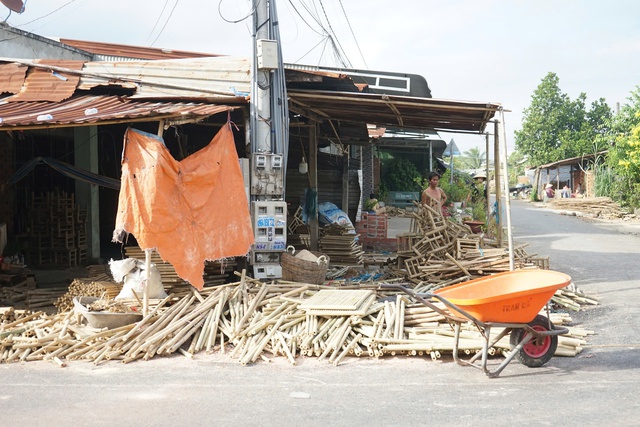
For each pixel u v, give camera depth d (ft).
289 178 57.21
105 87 38.73
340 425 16.88
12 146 48.60
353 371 22.33
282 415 17.74
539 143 210.79
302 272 32.63
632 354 23.73
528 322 21.63
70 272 44.78
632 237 68.23
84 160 49.08
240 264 35.65
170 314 26.43
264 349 24.77
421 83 50.67
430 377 21.47
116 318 26.07
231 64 35.78
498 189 43.19
